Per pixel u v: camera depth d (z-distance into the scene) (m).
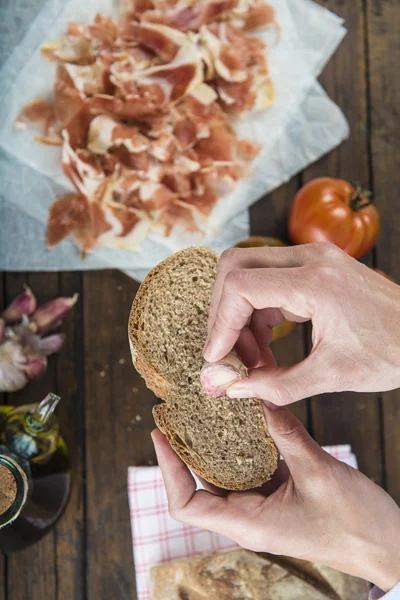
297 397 0.47
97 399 0.68
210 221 0.69
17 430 0.58
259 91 0.70
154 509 0.66
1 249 0.67
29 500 0.59
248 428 0.53
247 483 0.53
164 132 0.68
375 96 0.72
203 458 0.53
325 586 0.61
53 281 0.68
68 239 0.68
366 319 0.47
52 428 0.59
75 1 0.68
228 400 0.53
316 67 0.71
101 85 0.68
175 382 0.53
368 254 0.72
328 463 0.50
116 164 0.68
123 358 0.69
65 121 0.68
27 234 0.67
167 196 0.69
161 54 0.69
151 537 0.66
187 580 0.62
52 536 0.67
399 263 0.72
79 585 0.67
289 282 0.46
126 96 0.68
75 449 0.68
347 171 0.72
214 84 0.69
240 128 0.70
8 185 0.67
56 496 0.61
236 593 0.61
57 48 0.68
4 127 0.67
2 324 0.64
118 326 0.69
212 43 0.69
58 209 0.68
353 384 0.48
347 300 0.46
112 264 0.68
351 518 0.50
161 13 0.69
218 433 0.53
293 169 0.70
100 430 0.68
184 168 0.69
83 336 0.68
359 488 0.50
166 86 0.68
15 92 0.68
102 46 0.68
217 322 0.47
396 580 0.50
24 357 0.64
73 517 0.67
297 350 0.70
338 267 0.47
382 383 0.48
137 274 0.69
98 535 0.67
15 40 0.68
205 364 0.49
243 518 0.50
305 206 0.66
